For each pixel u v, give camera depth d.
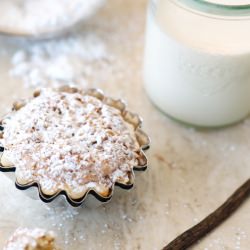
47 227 0.33
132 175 0.33
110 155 0.32
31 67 0.42
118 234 0.33
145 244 0.33
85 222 0.34
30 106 0.34
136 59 0.44
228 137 0.39
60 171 0.31
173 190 0.36
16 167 0.32
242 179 0.36
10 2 0.45
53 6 0.45
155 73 0.38
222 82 0.36
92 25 0.46
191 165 0.37
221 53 0.34
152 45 0.37
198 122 0.38
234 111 0.38
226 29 0.34
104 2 0.45
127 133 0.34
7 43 0.44
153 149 0.38
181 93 0.37
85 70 0.42
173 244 0.32
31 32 0.43
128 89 0.41
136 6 0.48
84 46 0.44
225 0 0.33
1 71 0.42
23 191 0.33
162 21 0.36
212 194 0.35
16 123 0.34
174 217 0.34
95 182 0.32
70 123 0.33
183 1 0.34
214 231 0.34
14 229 0.33
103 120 0.34
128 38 0.45
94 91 0.37
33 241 0.30
